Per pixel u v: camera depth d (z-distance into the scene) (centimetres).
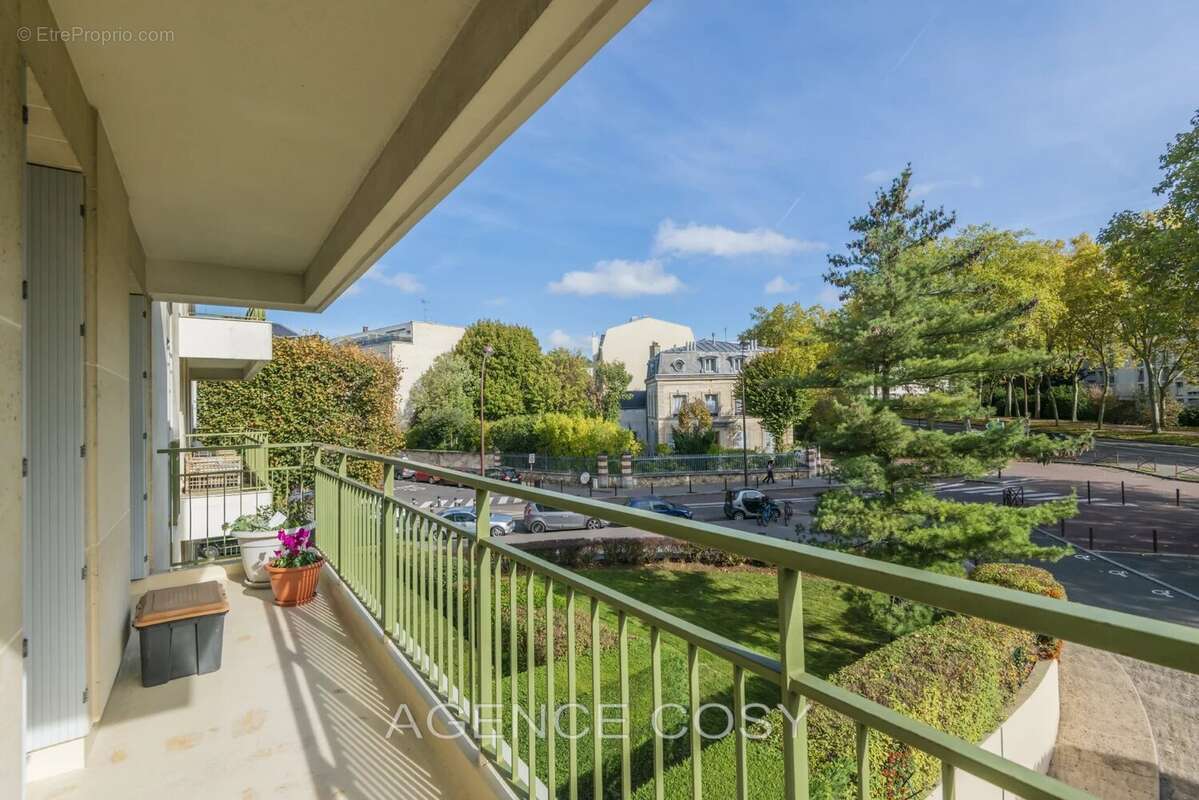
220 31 199
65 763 196
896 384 964
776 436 3005
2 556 129
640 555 1348
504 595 620
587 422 2814
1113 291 2688
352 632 321
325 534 414
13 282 139
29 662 194
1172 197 1681
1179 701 553
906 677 370
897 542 923
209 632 271
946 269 988
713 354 3356
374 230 325
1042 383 3881
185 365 959
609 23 154
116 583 267
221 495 637
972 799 329
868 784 70
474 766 175
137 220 388
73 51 206
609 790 265
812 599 1036
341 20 196
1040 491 2039
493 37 179
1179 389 3338
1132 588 1055
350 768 200
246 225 402
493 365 3359
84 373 220
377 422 1468
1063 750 480
